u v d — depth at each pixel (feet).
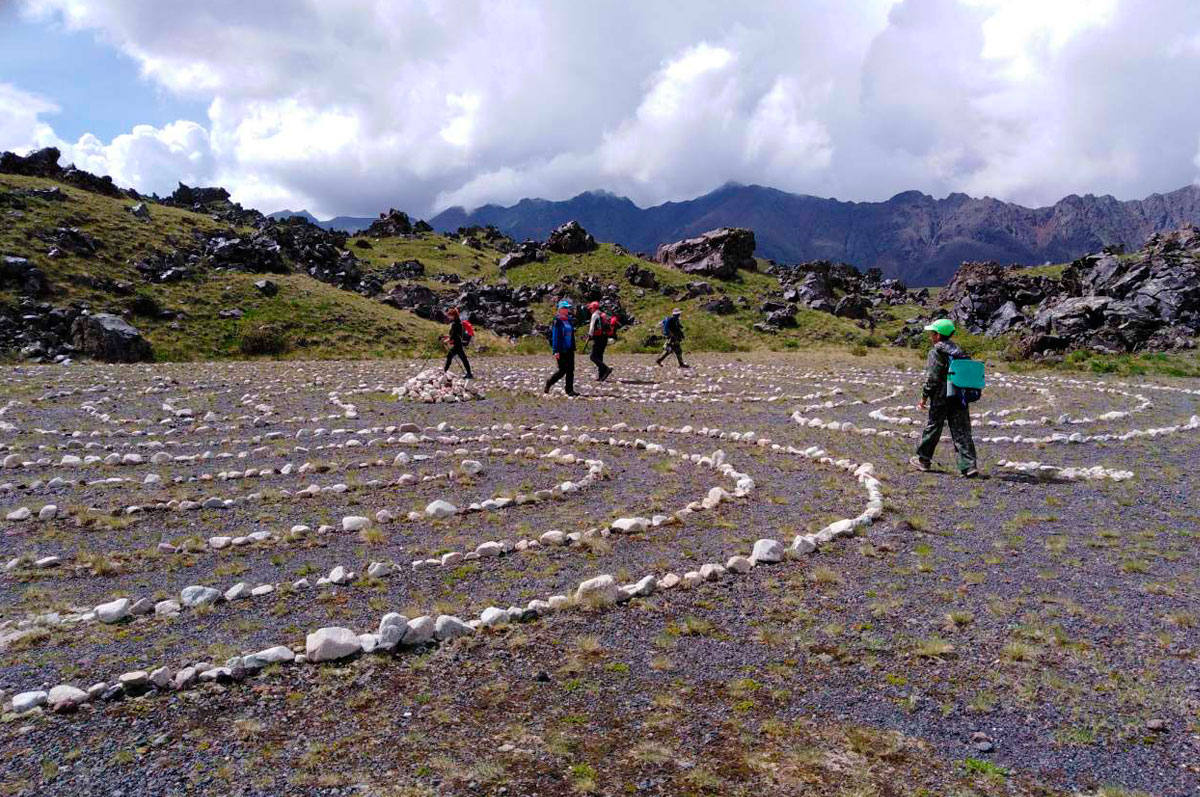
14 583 22.48
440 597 21.25
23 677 16.38
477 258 270.05
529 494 32.48
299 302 146.51
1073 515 29.22
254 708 15.26
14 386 69.46
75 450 42.04
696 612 20.10
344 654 17.30
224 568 23.70
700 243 251.39
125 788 12.59
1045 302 152.15
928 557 24.41
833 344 167.02
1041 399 65.62
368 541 26.30
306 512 30.19
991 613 19.85
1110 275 130.41
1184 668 16.78
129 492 32.89
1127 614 19.72
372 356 128.67
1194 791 12.59
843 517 28.89
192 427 50.88
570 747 13.82
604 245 270.05
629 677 16.58
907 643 18.19
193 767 13.21
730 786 12.69
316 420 52.70
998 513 29.55
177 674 16.25
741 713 15.10
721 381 81.25
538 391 70.59
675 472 37.17
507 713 15.06
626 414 57.00
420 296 178.19
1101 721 14.75
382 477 36.32
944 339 36.45
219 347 124.26
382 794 12.44
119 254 145.28
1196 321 110.11
